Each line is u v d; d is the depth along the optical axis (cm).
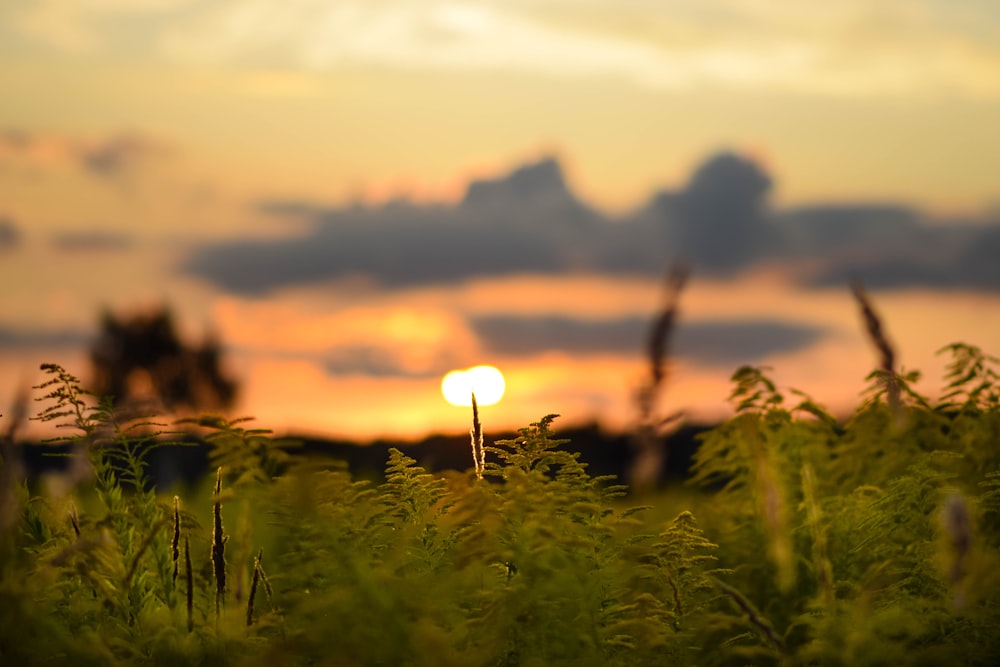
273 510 353
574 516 365
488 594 329
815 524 374
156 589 370
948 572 326
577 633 323
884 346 455
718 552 425
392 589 317
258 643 324
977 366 460
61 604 346
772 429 461
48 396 370
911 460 456
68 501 371
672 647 343
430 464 448
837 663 322
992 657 315
